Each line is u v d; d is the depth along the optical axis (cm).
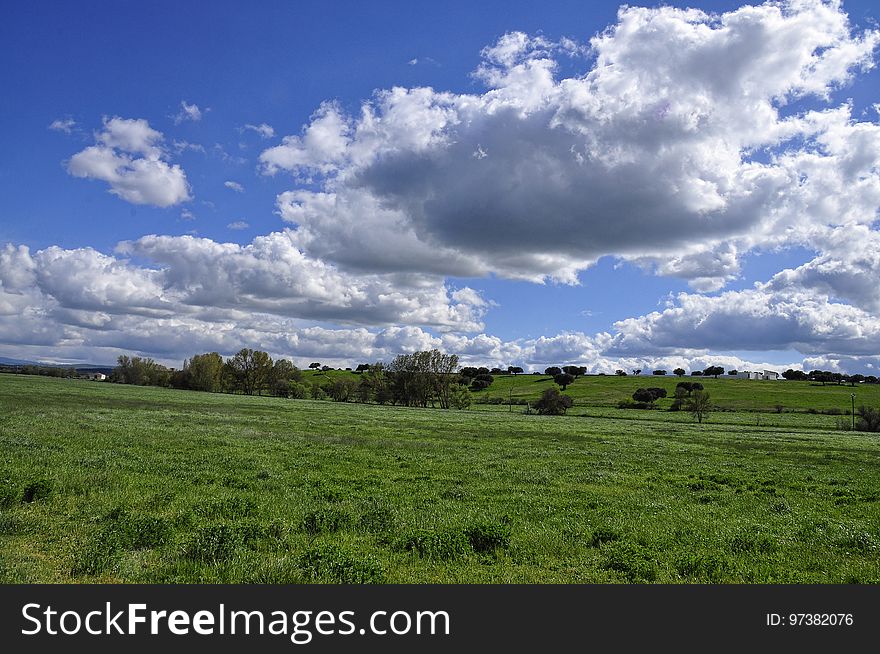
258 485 2102
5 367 15475
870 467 3678
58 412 5131
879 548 1422
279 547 1290
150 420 4941
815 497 2358
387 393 13925
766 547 1434
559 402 11356
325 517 1519
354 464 2895
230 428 4612
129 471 2220
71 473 2050
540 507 1903
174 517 1482
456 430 5747
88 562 1079
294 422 5788
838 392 17262
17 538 1257
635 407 13925
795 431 8288
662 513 1861
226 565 1125
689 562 1239
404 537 1380
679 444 5134
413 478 2498
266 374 15312
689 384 18338
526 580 1151
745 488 2556
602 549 1377
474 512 1758
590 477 2714
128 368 15150
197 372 14412
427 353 13875
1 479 1770
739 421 10631
